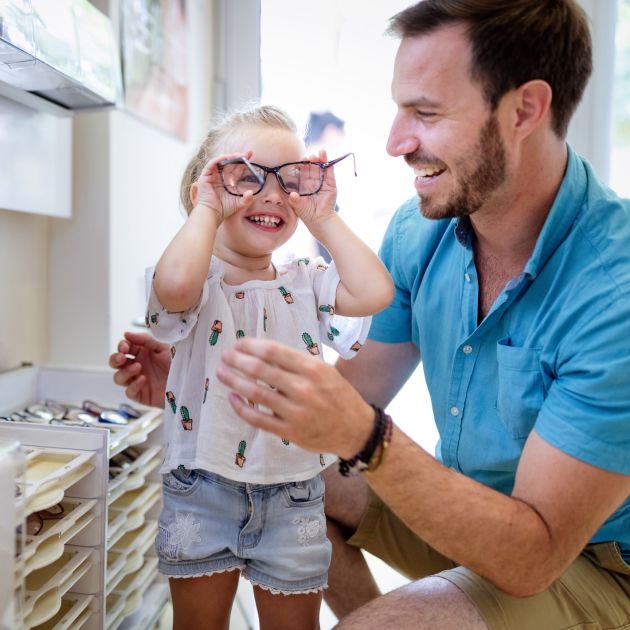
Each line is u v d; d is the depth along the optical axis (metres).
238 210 0.98
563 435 0.85
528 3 0.91
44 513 0.95
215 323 1.00
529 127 0.95
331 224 1.02
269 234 1.02
